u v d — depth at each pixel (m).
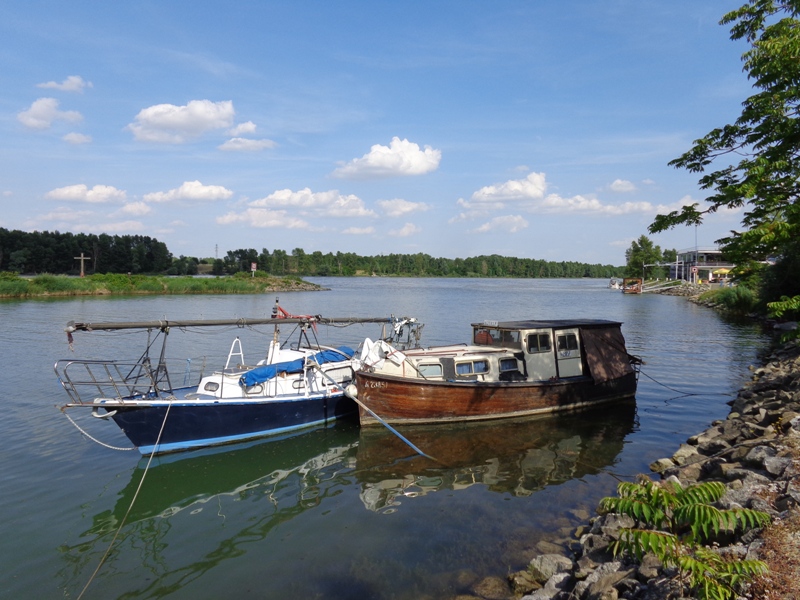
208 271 150.50
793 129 10.38
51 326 38.22
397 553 9.09
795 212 10.47
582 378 17.95
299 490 12.08
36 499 11.64
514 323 18.70
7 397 19.38
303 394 16.61
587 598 6.56
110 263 123.00
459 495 11.44
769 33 10.73
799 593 4.98
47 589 8.38
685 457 12.09
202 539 9.93
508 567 8.46
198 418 14.45
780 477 7.89
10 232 110.81
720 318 47.66
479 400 16.42
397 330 20.69
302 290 99.62
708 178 11.84
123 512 11.08
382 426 16.06
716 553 5.72
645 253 111.44
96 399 13.75
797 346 23.42
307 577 8.51
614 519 8.48
